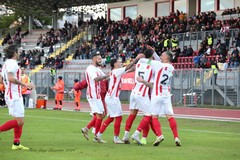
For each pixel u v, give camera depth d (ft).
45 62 178.50
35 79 152.76
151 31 161.79
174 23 157.79
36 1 192.85
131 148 43.04
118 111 47.34
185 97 117.08
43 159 35.81
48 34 202.80
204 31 144.46
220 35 139.54
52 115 87.30
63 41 192.13
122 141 47.39
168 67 45.03
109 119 47.52
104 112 48.29
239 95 109.40
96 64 47.70
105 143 47.01
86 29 190.49
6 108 106.42
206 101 115.24
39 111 99.40
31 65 184.24
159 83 45.09
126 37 166.71
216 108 107.24
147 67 45.96
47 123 69.56
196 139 51.37
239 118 82.84
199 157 37.55
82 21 197.47
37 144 45.14
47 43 198.18
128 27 174.91
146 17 188.65
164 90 45.21
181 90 119.03
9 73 39.58
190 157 37.50
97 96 47.29
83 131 48.52
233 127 66.74
